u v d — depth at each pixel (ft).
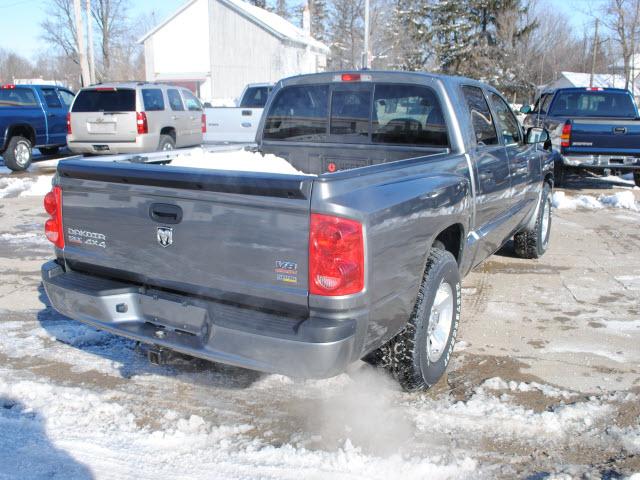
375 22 157.38
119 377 13.51
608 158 37.55
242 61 121.29
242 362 10.03
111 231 11.48
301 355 9.52
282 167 16.02
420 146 15.69
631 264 22.82
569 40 172.76
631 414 12.21
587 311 17.90
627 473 10.34
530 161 19.93
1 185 38.91
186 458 10.66
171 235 10.66
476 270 21.89
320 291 9.52
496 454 10.88
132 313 11.56
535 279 20.93
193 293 10.78
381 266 10.25
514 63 135.74
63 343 15.24
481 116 16.62
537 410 12.34
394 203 10.53
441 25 142.31
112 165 11.12
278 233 9.68
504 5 136.46
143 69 197.67
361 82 16.44
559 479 10.13
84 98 42.83
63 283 11.98
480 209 15.53
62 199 12.21
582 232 27.96
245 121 50.16
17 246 24.35
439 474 10.29
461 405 12.42
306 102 17.51
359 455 10.66
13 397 12.58
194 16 121.90
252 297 10.12
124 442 11.10
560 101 44.01
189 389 13.03
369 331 10.25
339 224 9.41
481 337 15.96
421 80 15.39
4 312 17.28
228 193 9.89
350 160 16.92
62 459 10.55
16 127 44.83
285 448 10.84
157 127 43.78
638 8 107.76
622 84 137.80
